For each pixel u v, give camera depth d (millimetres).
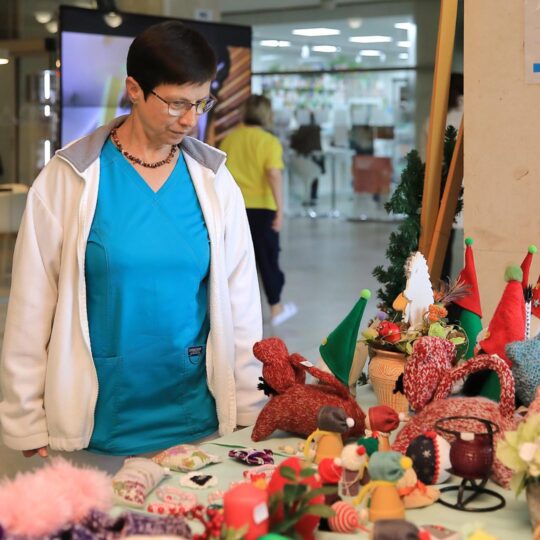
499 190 2727
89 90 6090
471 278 2346
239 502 1348
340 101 16203
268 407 2004
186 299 2168
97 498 1395
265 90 16609
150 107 2049
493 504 1658
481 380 2029
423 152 11133
